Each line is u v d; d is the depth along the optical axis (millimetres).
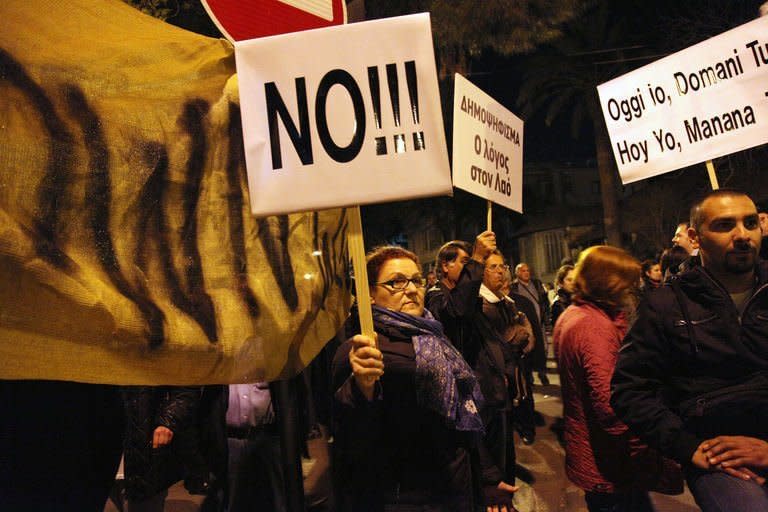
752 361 2672
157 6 7516
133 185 2129
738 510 2465
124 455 3625
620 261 3598
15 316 1835
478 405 2957
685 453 2654
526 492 5652
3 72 1901
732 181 18844
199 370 2215
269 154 2359
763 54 3844
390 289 3020
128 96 2168
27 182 1904
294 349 2547
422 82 2418
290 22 2838
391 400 2738
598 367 3395
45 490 2043
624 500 3656
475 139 4617
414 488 2713
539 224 34438
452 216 31625
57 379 1894
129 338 2045
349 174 2379
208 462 3844
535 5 11555
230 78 2428
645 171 4203
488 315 5039
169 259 2186
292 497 3504
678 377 2850
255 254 2439
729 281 2793
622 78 4266
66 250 1954
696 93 4023
